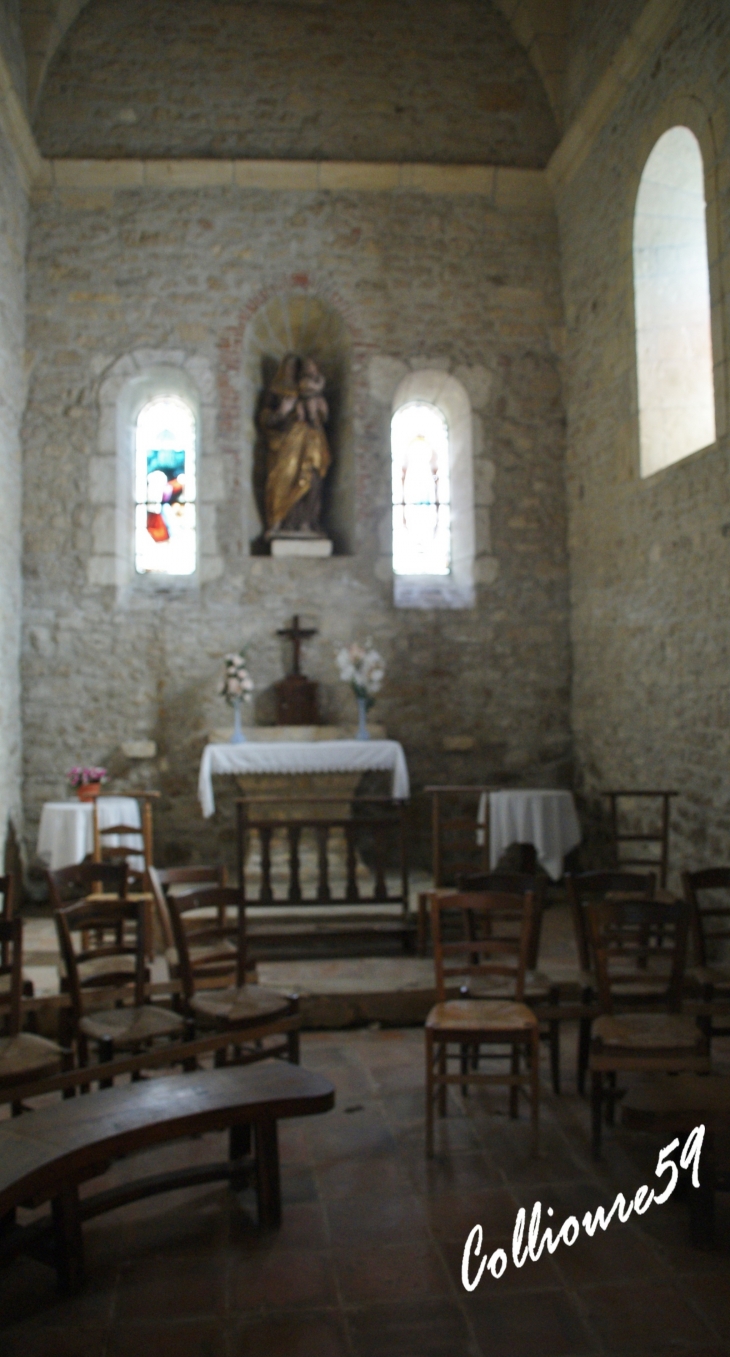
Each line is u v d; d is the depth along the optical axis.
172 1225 3.12
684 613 6.11
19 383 7.91
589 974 4.18
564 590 8.45
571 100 8.21
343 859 7.50
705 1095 3.07
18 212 7.81
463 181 8.40
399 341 8.41
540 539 8.45
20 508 7.92
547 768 8.35
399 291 8.43
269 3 8.46
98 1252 2.97
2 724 7.32
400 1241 2.98
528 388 8.48
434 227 8.47
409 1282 2.77
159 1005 5.08
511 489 8.44
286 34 8.45
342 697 8.26
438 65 8.53
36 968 5.63
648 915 3.75
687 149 6.32
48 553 7.99
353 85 8.46
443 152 8.46
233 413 8.28
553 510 8.46
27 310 8.06
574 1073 4.42
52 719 7.91
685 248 6.85
